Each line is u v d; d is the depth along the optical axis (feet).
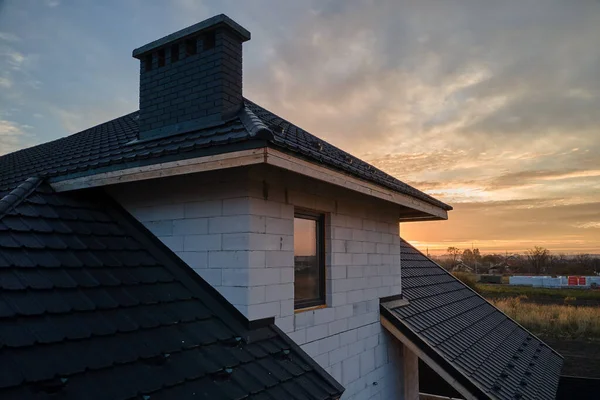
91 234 15.24
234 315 14.48
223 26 16.76
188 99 17.24
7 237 12.79
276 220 15.85
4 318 10.00
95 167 15.46
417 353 22.41
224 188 15.14
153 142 16.89
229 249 14.80
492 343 28.89
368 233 23.08
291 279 16.48
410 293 30.07
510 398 20.29
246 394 11.53
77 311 11.41
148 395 9.86
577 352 80.64
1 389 8.25
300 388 13.21
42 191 16.15
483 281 223.71
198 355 12.12
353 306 21.02
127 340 11.32
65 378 9.17
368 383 21.85
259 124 13.07
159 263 15.67
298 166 13.52
